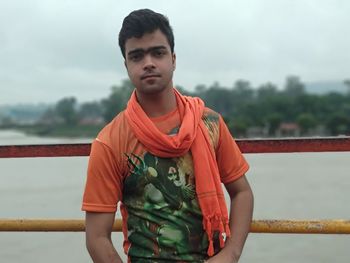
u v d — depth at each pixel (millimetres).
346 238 13195
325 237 13391
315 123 68625
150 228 2627
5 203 17250
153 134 2562
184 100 2713
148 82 2604
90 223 2646
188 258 2609
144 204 2635
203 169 2604
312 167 33031
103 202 2639
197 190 2602
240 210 2766
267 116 70375
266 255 11719
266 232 2953
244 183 2807
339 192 21516
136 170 2625
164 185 2609
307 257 11609
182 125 2588
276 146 3125
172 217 2611
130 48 2627
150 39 2602
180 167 2619
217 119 2762
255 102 75062
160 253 2609
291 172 30156
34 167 34906
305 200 19516
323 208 17922
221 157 2775
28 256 10883
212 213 2594
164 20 2648
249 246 12492
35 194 19984
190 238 2619
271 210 17562
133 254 2664
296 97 72688
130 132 2629
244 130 69688
